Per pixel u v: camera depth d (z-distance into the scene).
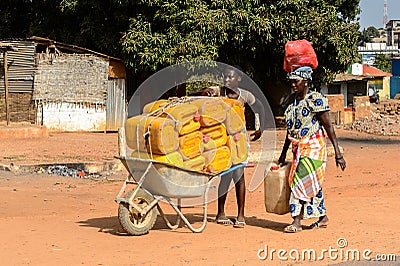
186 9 23.34
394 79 56.31
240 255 6.16
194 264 5.82
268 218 8.34
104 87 24.22
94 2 24.36
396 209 8.62
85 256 6.13
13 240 6.84
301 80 7.09
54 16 27.11
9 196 10.28
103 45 24.83
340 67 26.95
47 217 8.40
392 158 17.47
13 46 23.22
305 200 7.19
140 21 23.55
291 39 24.92
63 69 23.64
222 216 7.91
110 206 9.58
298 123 7.15
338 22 26.19
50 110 23.59
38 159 15.45
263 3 24.78
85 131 24.09
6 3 28.56
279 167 7.49
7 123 22.62
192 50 22.80
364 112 31.81
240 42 24.73
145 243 6.73
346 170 14.63
